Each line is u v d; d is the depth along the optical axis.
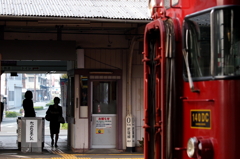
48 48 15.97
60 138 23.50
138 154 16.53
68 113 19.00
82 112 17.50
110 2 15.89
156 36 7.43
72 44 16.11
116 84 17.91
